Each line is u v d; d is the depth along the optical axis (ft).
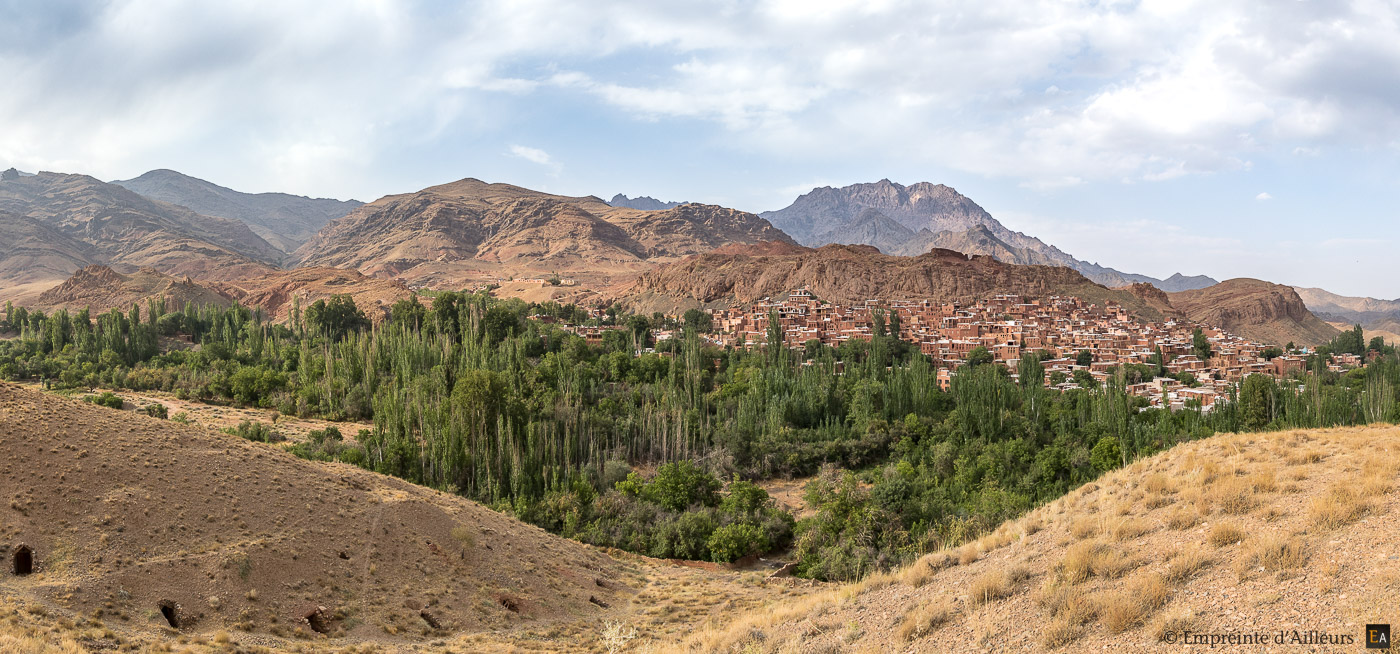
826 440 405.80
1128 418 378.94
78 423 170.60
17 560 131.64
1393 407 382.22
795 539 262.88
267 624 137.08
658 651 125.18
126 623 124.88
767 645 108.27
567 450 339.36
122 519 145.69
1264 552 83.61
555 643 150.20
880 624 104.17
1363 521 86.33
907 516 248.93
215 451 181.16
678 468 318.04
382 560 165.89
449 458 308.40
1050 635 81.82
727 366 597.52
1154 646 73.87
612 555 239.50
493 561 182.19
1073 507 133.18
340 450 326.03
